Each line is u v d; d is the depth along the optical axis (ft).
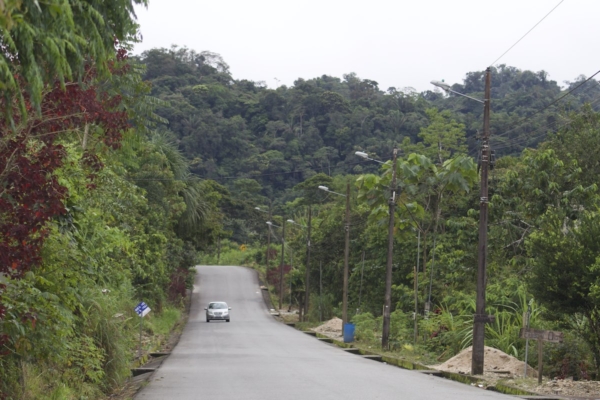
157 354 85.92
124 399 44.45
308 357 81.61
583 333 62.75
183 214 171.12
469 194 135.54
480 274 65.26
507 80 524.93
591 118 126.41
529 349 71.51
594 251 60.39
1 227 26.89
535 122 251.39
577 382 54.34
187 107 401.29
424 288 120.78
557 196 105.19
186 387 49.70
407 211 124.16
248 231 351.67
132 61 43.39
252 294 261.85
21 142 27.17
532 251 68.28
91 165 41.16
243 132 406.41
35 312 31.27
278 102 437.17
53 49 19.76
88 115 32.65
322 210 237.04
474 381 59.67
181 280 214.07
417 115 400.88
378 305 161.17
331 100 416.26
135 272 104.63
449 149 285.64
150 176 135.23
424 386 51.44
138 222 116.06
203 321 182.60
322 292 192.65
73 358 43.27
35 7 19.01
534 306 79.46
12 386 34.71
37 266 30.04
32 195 27.04
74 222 38.22
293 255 254.47
